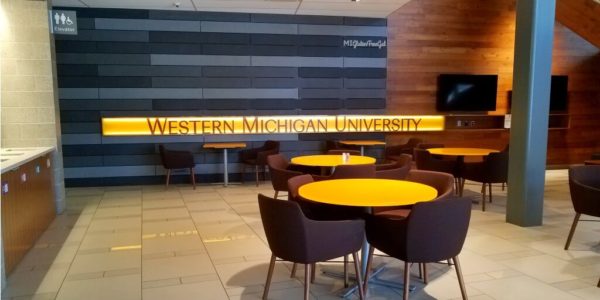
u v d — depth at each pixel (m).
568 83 9.52
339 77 8.14
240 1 6.78
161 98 7.52
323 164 4.98
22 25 5.29
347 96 8.22
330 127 8.22
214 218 5.37
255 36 7.74
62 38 7.11
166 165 7.05
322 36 7.99
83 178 7.42
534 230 4.80
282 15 7.80
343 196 3.04
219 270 3.67
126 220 5.30
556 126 9.49
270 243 2.84
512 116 4.99
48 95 5.43
